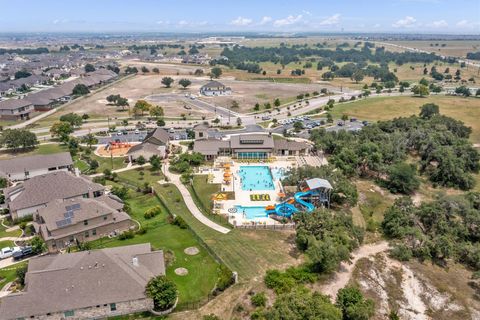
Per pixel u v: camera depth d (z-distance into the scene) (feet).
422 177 381.60
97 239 251.19
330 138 439.22
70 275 179.73
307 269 218.18
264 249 239.91
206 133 492.54
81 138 492.54
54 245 236.84
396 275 227.40
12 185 335.47
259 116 635.25
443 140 428.15
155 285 180.34
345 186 303.89
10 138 433.07
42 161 361.71
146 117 618.03
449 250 239.50
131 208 298.56
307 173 325.01
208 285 202.08
